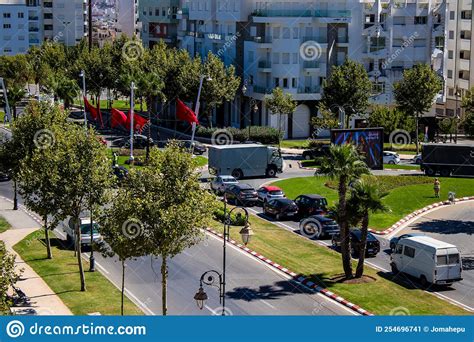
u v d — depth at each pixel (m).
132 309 46.41
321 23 123.56
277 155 90.50
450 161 90.75
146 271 54.69
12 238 63.53
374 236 62.06
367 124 117.00
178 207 41.84
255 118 127.56
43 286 50.66
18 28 193.25
